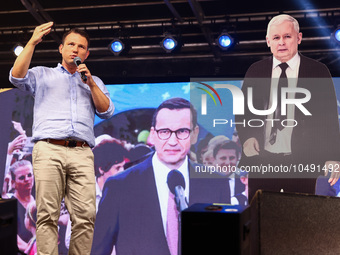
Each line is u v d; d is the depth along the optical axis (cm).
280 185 449
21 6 503
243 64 538
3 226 189
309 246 213
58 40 538
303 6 489
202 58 545
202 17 500
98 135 485
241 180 455
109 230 467
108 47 520
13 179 488
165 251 458
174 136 473
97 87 287
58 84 289
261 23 511
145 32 539
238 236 184
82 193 277
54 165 271
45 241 267
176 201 464
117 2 490
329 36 517
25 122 495
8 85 504
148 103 483
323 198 221
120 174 476
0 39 559
